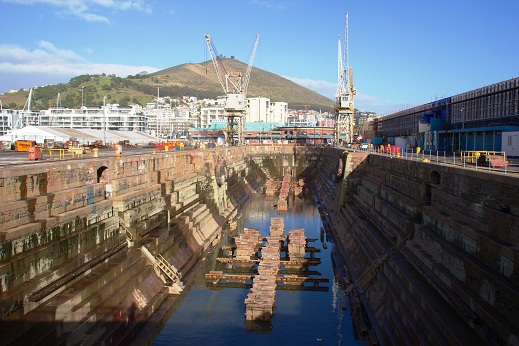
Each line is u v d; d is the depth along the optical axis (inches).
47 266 1572.3
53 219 1642.5
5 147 3816.4
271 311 2018.9
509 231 1374.3
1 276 1336.1
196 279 2546.8
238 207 4817.9
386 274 2087.8
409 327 1600.6
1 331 1277.1
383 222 2578.7
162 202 2795.3
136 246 2225.6
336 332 1955.0
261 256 2871.6
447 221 1774.1
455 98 3917.3
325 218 4205.2
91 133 6107.3
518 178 1370.6
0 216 1421.0
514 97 2881.4
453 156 3120.1
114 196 2229.3
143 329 1881.2
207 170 4215.1
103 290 1732.3
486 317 1285.7
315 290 2431.1
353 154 3892.7
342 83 7573.8
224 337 1893.5
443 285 1621.6
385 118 7337.6
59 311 1472.7
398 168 2824.8
